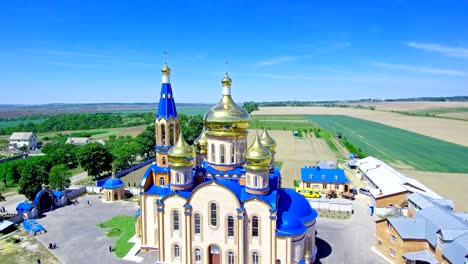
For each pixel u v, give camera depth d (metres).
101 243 62.75
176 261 53.81
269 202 50.09
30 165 90.12
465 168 125.81
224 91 56.56
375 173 99.62
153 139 145.75
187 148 52.81
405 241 52.84
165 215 53.25
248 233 51.06
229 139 54.91
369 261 55.53
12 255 58.47
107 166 113.56
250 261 51.44
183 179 52.88
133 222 72.81
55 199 84.19
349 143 172.62
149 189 60.09
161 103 61.19
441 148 171.62
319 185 94.44
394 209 76.44
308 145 178.00
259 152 50.44
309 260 53.50
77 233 67.38
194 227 52.06
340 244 61.69
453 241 47.06
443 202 68.56
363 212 78.62
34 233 66.81
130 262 55.66
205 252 51.81
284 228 50.94
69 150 138.12
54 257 57.75
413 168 125.81
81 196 92.56
